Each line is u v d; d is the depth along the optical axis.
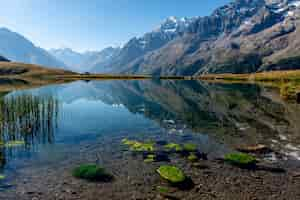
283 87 81.62
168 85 147.88
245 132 35.75
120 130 37.47
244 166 22.44
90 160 23.81
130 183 18.89
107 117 49.06
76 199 16.47
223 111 55.41
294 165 22.70
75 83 151.00
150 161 23.55
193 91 105.81
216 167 22.22
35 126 37.56
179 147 27.47
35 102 41.09
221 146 28.91
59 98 76.88
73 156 24.98
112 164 22.80
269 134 34.34
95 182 19.05
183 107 62.97
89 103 70.81
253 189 17.98
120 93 101.19
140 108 61.78
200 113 53.50
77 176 20.05
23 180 19.23
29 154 25.48
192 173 20.81
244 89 107.62
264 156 25.19
